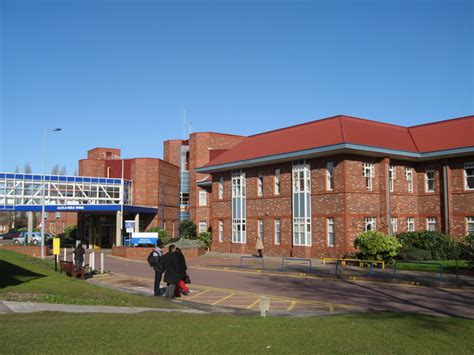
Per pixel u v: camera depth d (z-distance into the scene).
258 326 10.16
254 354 7.72
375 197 32.25
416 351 8.34
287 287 20.23
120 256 38.91
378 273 23.70
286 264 29.06
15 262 26.72
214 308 14.85
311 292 18.78
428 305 15.69
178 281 17.11
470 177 31.45
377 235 26.83
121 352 7.57
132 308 13.94
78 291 16.28
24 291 15.70
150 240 42.16
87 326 9.77
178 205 60.44
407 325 10.70
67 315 11.73
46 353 7.38
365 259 27.36
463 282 20.12
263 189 37.50
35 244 46.31
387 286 20.22
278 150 35.19
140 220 53.59
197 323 10.43
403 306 15.54
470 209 31.06
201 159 53.03
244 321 10.95
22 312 12.18
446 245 28.72
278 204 35.97
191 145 54.16
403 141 34.16
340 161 31.27
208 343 8.32
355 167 31.44
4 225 96.62
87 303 14.50
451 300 16.66
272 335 9.15
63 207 44.72
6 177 47.03
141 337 8.66
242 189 39.50
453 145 31.69
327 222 31.89
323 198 32.25
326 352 8.01
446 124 34.62
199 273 26.00
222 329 9.66
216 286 20.70
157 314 12.37
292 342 8.59
